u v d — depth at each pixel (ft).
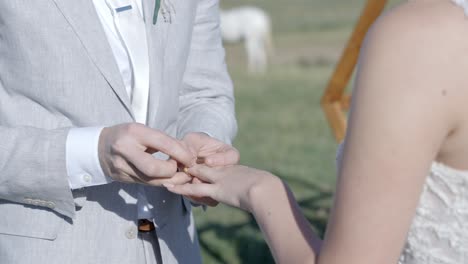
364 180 4.21
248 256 16.70
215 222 19.03
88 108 6.38
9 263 6.53
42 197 6.35
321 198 21.50
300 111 38.47
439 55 4.13
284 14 92.17
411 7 4.33
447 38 4.15
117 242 6.65
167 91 6.84
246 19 62.13
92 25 6.35
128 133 5.96
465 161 4.36
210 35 7.71
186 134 6.70
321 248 4.53
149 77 6.69
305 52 64.85
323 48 66.59
